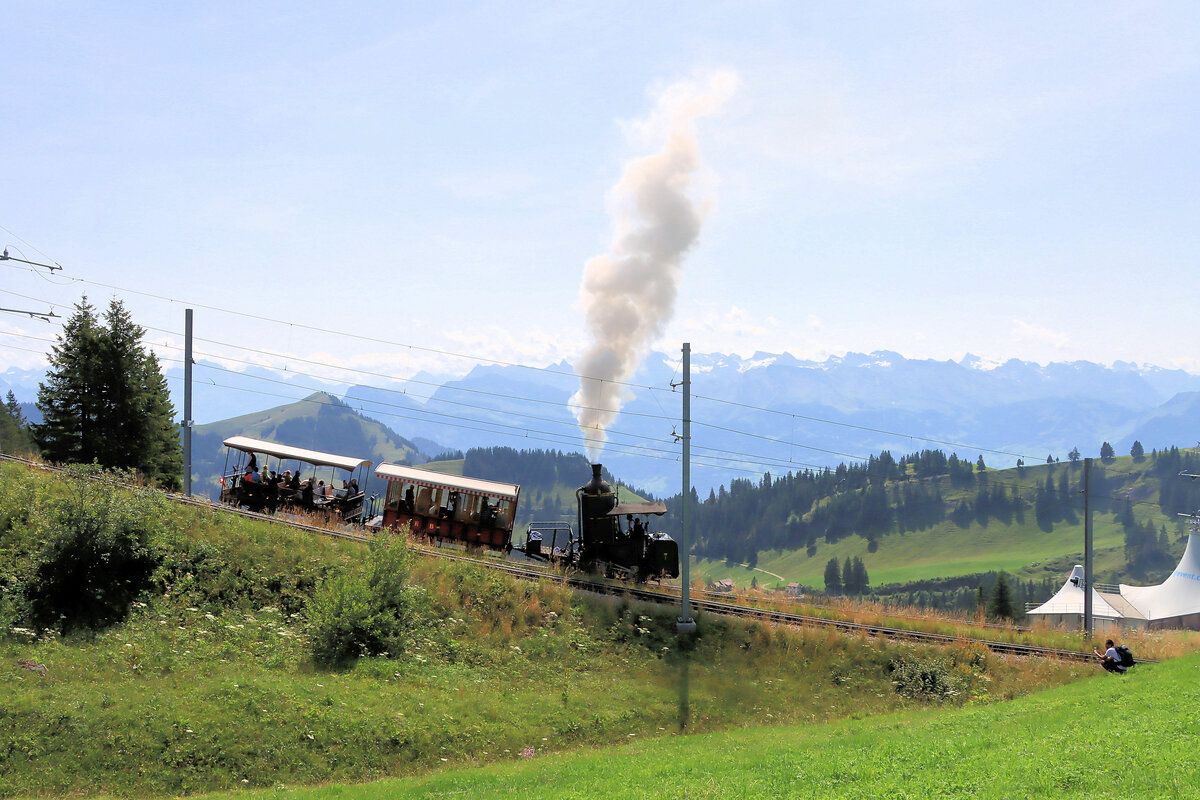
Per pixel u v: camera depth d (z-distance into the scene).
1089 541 46.28
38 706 18.83
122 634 24.80
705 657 31.03
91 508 27.14
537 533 42.81
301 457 43.47
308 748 19.91
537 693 26.47
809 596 42.75
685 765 18.22
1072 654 35.91
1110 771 12.92
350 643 26.47
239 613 27.69
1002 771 13.69
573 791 15.83
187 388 42.62
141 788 17.59
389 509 41.38
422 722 22.25
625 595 34.16
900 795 12.80
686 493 33.12
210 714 19.94
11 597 25.03
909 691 30.50
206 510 33.59
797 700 29.14
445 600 31.12
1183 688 21.91
